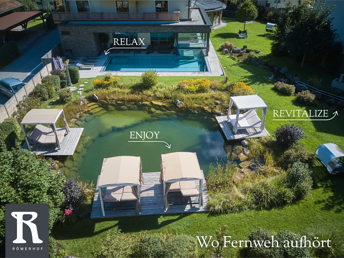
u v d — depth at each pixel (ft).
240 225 35.63
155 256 29.73
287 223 35.76
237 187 41.55
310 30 75.56
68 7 92.99
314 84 72.95
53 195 32.50
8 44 89.10
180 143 52.80
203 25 86.84
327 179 42.78
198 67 85.81
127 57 93.20
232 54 95.35
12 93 65.16
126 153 49.75
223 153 50.03
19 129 53.21
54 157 48.55
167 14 89.97
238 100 52.37
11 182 28.86
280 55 92.94
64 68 73.15
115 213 36.94
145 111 62.69
